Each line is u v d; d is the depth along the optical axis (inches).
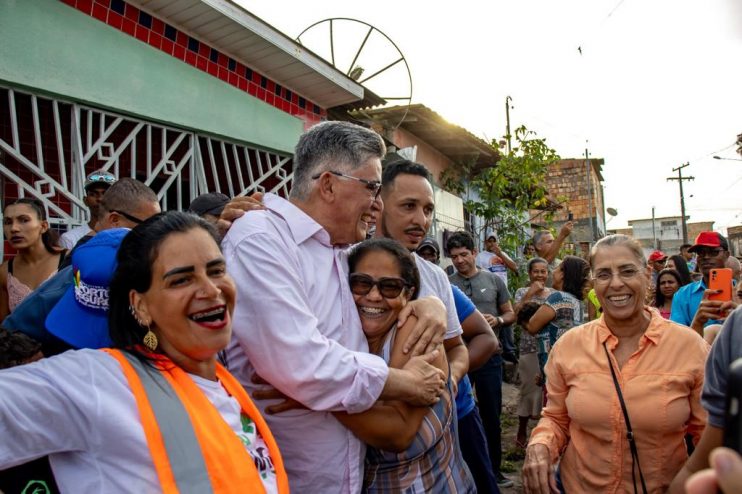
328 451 69.3
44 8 139.0
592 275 93.9
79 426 49.8
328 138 76.0
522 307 204.4
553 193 1018.7
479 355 111.3
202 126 189.2
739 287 121.3
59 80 142.3
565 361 93.7
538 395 205.6
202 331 57.4
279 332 64.9
